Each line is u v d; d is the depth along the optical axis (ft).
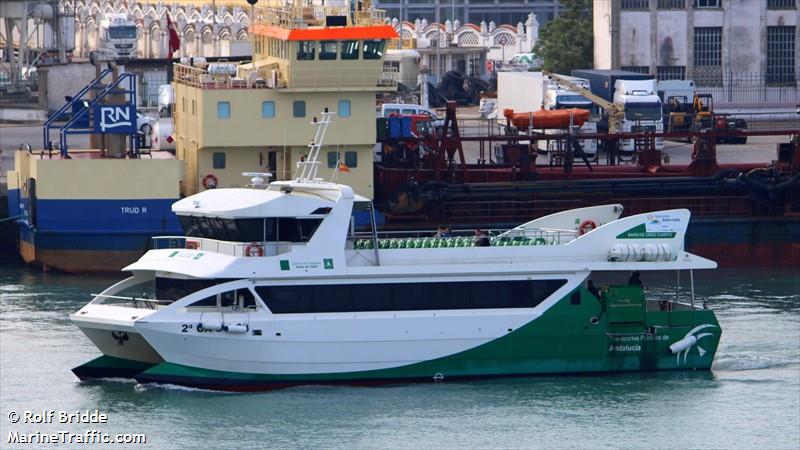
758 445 509.76
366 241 562.25
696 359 574.15
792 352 604.08
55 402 540.11
